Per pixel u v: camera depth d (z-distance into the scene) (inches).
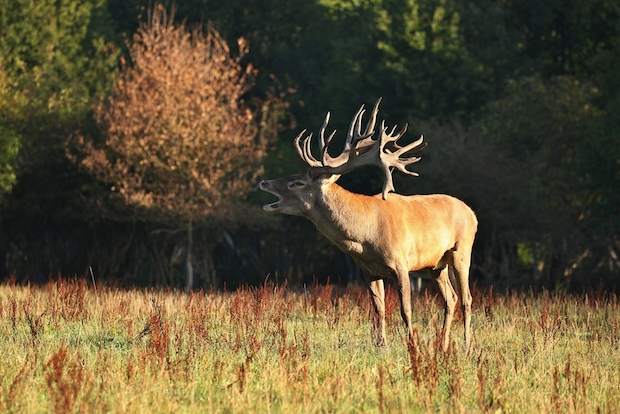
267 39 4106.8
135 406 621.0
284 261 3703.3
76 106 2945.4
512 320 1083.3
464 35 3410.4
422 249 905.5
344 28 3998.5
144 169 2655.0
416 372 706.8
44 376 687.7
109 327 1000.9
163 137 2578.7
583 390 703.1
